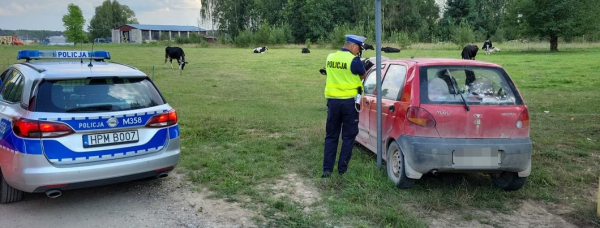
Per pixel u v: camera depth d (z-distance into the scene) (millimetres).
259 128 8727
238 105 12680
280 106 12609
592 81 17109
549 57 30266
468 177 5441
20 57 5301
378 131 5469
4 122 4422
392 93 5477
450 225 4137
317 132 7945
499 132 4734
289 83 18656
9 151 4211
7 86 5109
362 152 6652
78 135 4277
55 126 4152
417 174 4711
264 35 63344
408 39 49875
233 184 5195
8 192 4539
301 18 78875
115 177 4449
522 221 4238
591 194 4934
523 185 5027
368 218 4262
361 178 5219
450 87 4887
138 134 4648
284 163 6117
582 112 10609
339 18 78562
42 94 4301
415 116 4734
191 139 7562
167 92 15516
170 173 5703
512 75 19672
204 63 29703
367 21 74500
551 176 5398
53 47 48344
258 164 6008
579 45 41875
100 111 4426
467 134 4691
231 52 46250
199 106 12180
